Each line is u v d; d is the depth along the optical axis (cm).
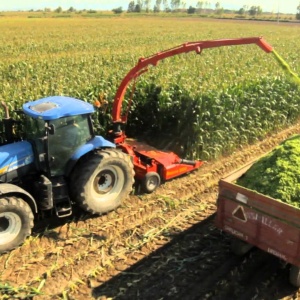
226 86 1197
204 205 846
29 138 725
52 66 2052
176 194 889
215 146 1088
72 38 4038
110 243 702
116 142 880
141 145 964
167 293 582
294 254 545
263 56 2241
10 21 7462
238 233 611
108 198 782
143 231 740
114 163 764
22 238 665
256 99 1209
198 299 570
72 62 2233
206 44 818
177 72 1606
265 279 612
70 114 700
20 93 1218
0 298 561
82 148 738
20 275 611
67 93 1130
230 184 595
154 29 5531
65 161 725
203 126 1068
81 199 738
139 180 898
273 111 1269
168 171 902
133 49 3130
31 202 677
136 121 1198
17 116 958
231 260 656
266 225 567
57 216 751
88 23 6988
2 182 683
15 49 3034
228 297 575
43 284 592
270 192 601
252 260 656
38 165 711
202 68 1814
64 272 621
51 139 695
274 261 653
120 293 582
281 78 1363
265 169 648
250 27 6172
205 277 615
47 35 4353
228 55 2345
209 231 741
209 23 7462
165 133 1150
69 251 674
